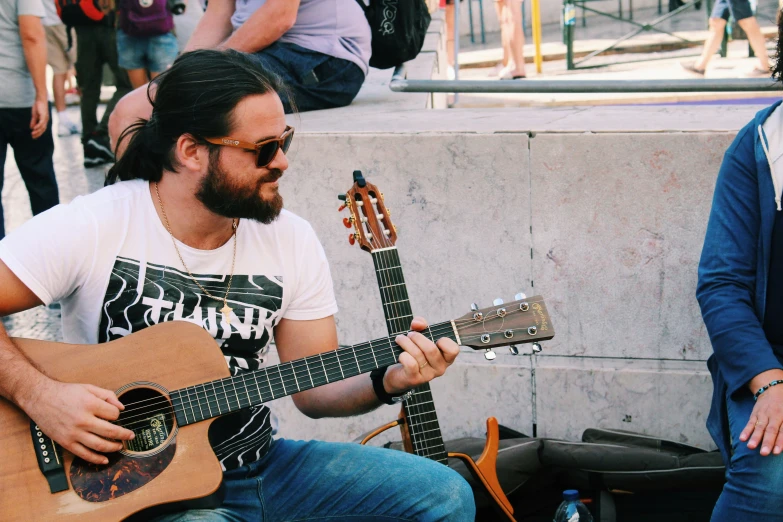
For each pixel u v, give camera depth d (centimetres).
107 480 192
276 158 202
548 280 302
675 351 300
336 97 365
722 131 281
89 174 577
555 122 308
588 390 305
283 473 216
